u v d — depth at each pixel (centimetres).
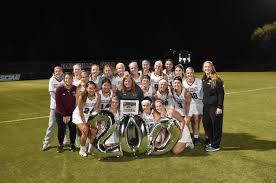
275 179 500
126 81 644
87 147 646
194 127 721
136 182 493
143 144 611
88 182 497
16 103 1348
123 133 614
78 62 3084
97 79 770
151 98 707
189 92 714
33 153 650
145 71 812
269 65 4084
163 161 589
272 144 691
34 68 2809
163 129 657
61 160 603
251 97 1397
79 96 615
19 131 848
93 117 602
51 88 670
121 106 646
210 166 559
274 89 1686
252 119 945
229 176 513
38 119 1004
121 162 586
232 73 3180
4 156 632
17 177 522
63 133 650
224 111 1072
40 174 533
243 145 686
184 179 502
